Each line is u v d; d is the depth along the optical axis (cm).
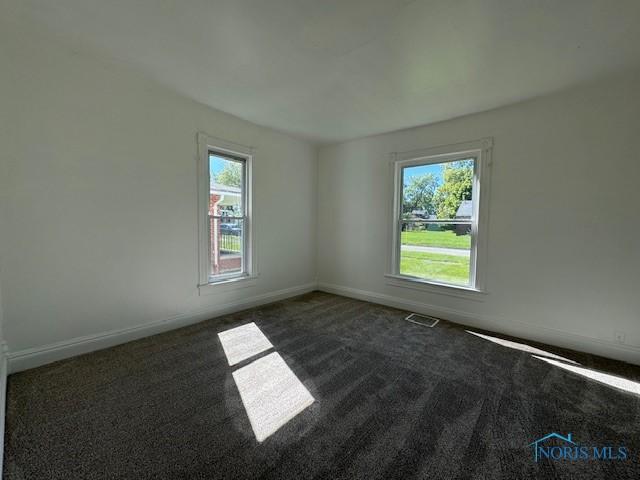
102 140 248
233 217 371
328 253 479
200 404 181
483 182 317
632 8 165
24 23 197
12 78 205
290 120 359
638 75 236
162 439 151
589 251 262
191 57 231
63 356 235
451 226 352
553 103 275
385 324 331
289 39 204
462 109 313
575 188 266
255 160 383
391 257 402
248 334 296
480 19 179
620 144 245
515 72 238
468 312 334
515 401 188
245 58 229
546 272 284
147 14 183
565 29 185
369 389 201
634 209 241
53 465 134
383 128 380
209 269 341
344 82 263
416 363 239
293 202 445
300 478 129
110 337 261
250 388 200
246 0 168
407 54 218
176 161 300
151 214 283
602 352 256
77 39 214
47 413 169
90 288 248
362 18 181
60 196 229
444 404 184
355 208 440
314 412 175
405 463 138
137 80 267
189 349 259
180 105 300
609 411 179
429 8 170
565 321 275
